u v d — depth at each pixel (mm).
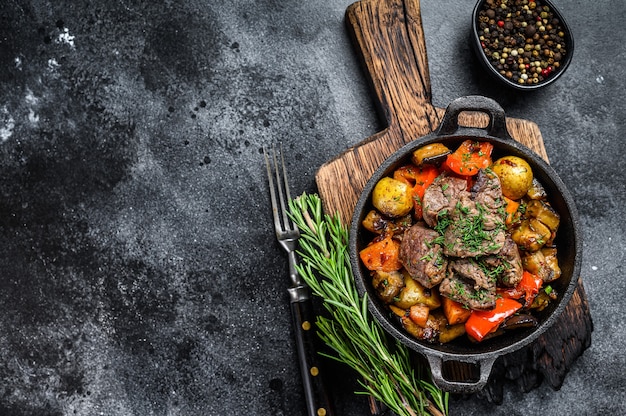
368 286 629
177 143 751
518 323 624
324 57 760
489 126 620
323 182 701
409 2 720
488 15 740
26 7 755
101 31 756
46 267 745
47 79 753
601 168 756
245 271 744
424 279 604
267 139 753
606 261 750
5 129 751
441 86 761
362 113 757
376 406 702
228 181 750
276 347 740
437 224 606
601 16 769
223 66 757
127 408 737
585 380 740
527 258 627
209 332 740
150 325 741
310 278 682
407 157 636
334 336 673
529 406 737
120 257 745
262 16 762
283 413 736
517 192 623
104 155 750
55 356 740
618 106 761
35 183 749
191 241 746
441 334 629
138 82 754
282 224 741
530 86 723
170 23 758
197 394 737
